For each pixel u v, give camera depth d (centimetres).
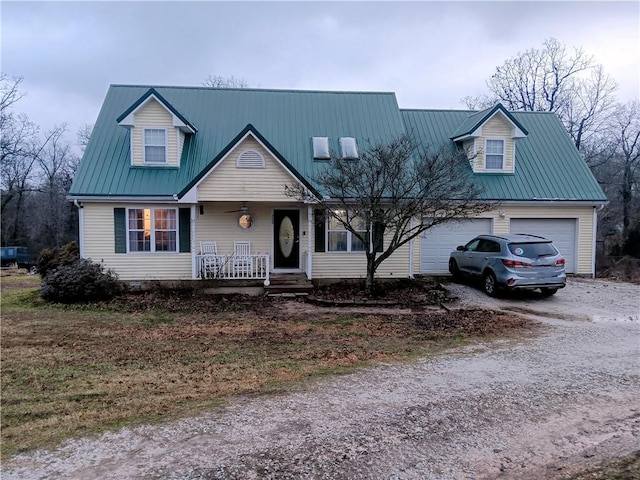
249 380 620
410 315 1070
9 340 853
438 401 537
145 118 1486
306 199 1341
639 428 466
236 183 1361
